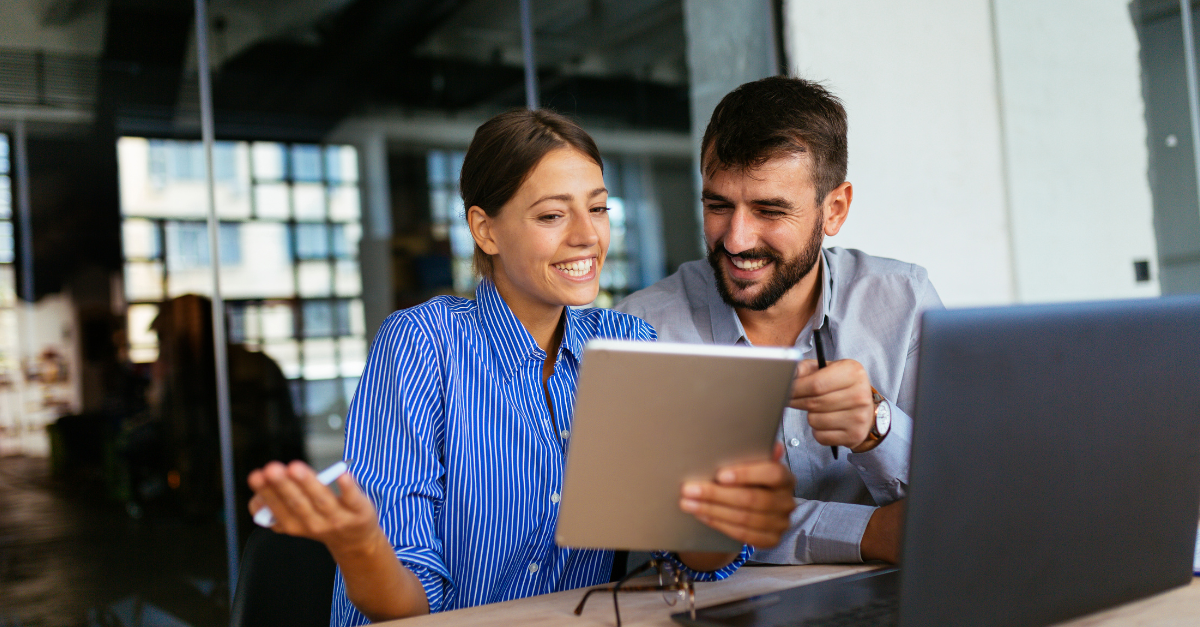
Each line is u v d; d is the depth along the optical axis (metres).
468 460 0.94
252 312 6.52
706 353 0.65
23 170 5.31
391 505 0.87
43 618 3.93
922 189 2.80
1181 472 0.69
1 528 4.62
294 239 7.00
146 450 5.37
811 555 0.97
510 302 1.02
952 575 0.57
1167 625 0.65
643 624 0.71
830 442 0.91
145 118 5.80
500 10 7.78
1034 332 0.58
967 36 2.94
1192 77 3.04
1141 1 3.09
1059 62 3.06
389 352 0.96
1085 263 3.05
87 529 4.85
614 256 9.26
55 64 5.41
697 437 0.68
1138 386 0.65
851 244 2.64
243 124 6.94
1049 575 0.61
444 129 8.20
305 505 0.62
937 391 0.54
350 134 7.66
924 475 0.54
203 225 6.12
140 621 4.00
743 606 0.72
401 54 7.96
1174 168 3.07
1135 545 0.67
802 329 1.31
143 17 5.73
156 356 5.59
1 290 5.19
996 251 2.94
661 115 9.29
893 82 2.77
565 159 0.92
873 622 0.65
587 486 0.67
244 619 0.93
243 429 5.81
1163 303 0.67
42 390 5.19
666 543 0.72
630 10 7.86
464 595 0.93
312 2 6.93
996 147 2.97
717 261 1.20
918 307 1.28
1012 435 0.58
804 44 2.62
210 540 4.96
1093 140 3.09
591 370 0.63
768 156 1.08
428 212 7.95
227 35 6.86
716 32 2.92
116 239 5.63
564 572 0.98
